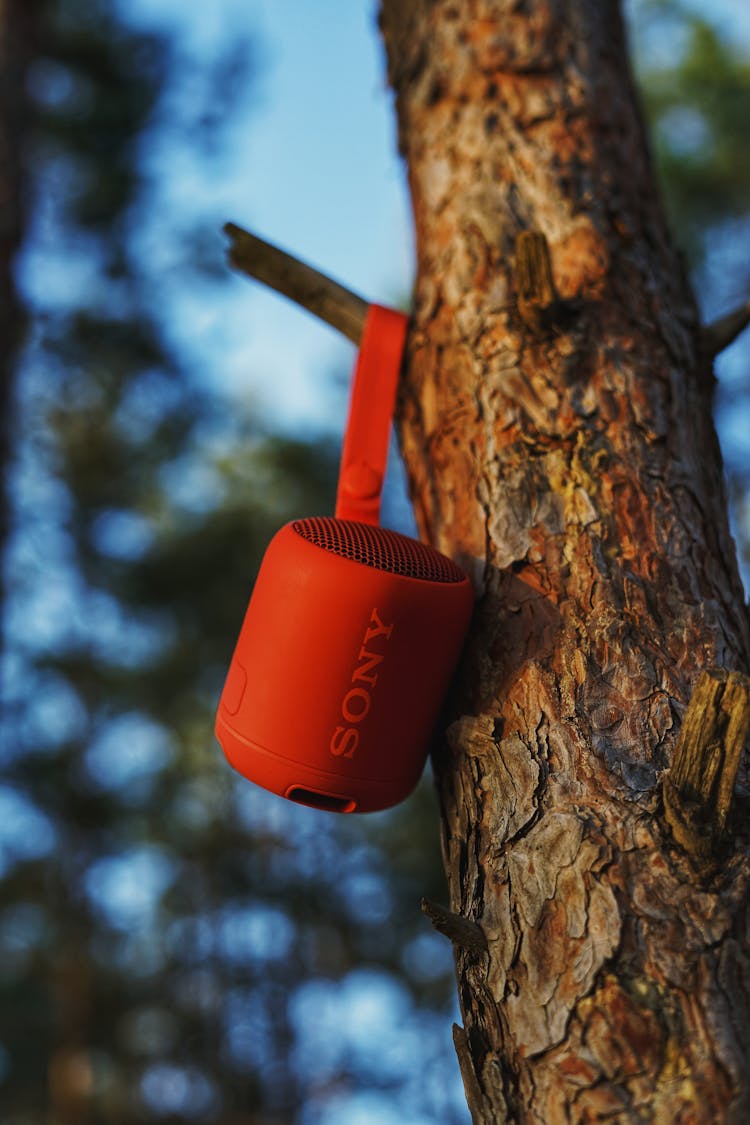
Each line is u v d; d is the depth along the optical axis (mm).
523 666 1155
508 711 1145
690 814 973
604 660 1124
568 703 1109
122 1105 10156
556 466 1250
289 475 10094
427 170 1545
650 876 979
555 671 1135
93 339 9789
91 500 10602
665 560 1190
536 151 1471
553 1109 925
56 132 8977
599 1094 908
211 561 9789
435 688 1190
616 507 1215
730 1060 889
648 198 1505
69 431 10773
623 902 972
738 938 942
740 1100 872
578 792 1055
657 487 1235
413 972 11125
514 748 1114
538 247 1302
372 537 1245
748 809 1015
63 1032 10203
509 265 1386
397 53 1696
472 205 1452
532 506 1235
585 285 1360
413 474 1419
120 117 8852
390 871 11281
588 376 1295
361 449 1382
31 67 5977
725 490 1354
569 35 1565
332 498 10109
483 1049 1006
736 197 8211
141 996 11047
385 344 1433
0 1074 10375
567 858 1015
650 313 1365
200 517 10461
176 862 12055
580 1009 945
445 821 1195
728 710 950
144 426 10672
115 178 9289
